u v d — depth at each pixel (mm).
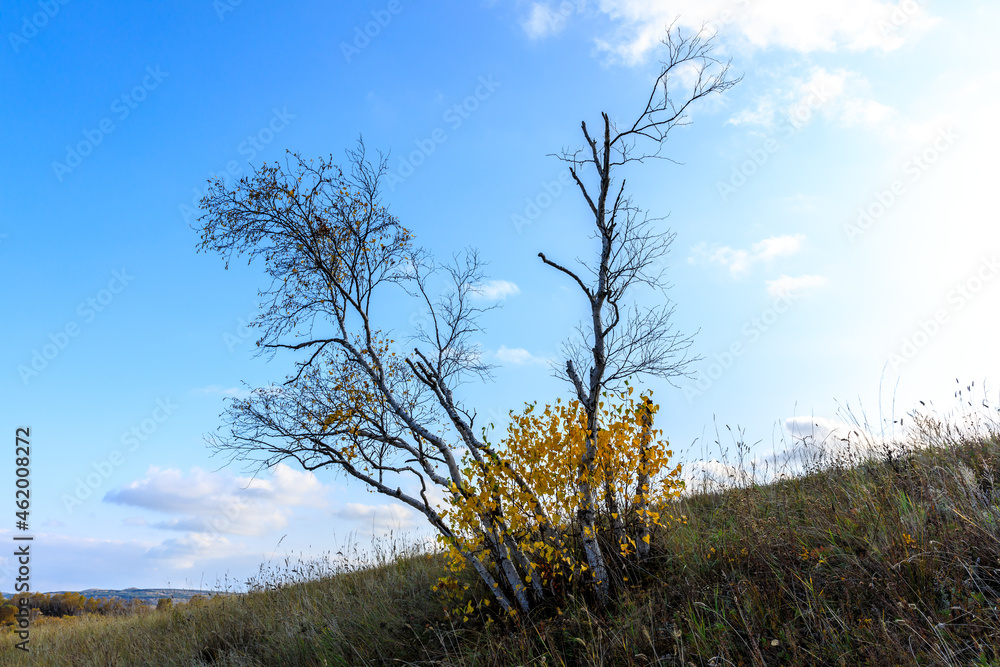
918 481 6223
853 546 5602
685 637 5188
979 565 4574
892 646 4008
